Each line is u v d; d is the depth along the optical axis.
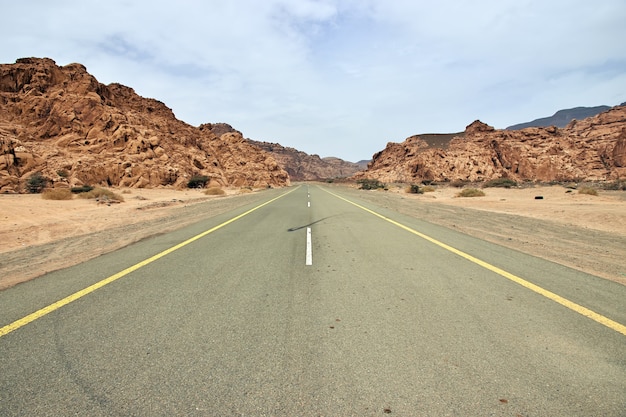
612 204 18.33
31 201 18.66
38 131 37.06
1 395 2.33
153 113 62.66
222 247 7.62
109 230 10.38
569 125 121.69
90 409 2.18
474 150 85.25
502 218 13.20
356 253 6.91
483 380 2.47
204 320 3.57
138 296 4.34
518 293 4.41
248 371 2.60
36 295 4.39
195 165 56.25
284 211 16.56
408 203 21.81
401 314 3.72
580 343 3.04
